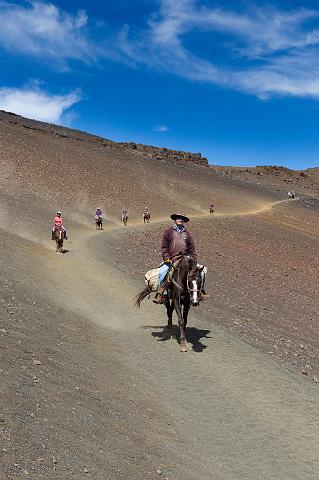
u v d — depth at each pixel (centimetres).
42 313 1130
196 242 4066
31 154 7338
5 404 591
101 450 571
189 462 628
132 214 5972
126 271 2134
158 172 10012
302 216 9462
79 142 10738
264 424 805
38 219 3734
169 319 1266
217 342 1218
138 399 803
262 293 2411
